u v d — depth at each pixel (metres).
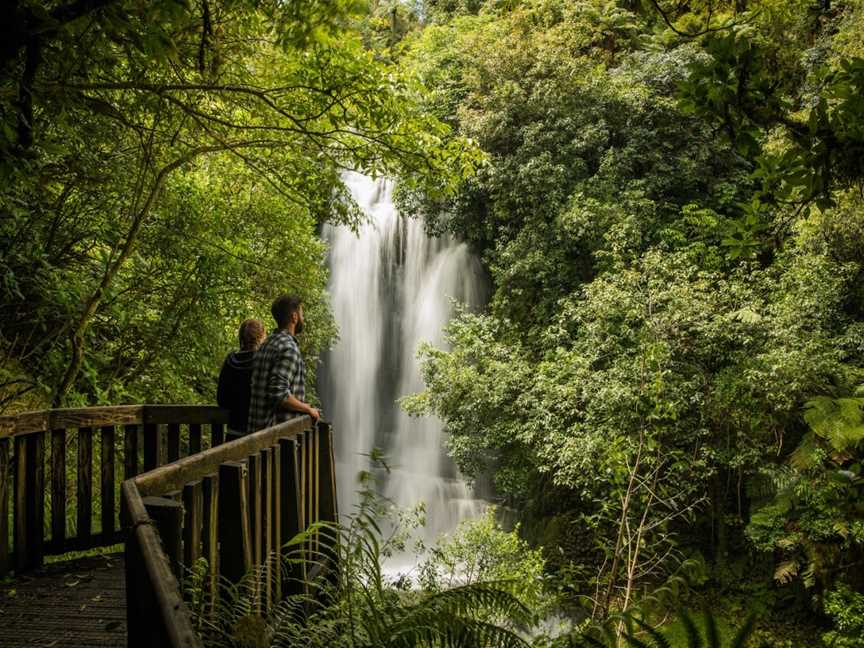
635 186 17.77
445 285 20.75
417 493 18.70
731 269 16.33
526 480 15.79
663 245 15.62
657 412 9.88
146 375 8.95
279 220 10.23
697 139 18.33
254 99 6.53
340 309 21.56
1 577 4.10
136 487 2.08
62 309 6.96
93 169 6.16
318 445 4.76
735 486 14.48
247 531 2.83
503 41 19.34
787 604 13.09
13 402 6.85
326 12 3.17
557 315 16.19
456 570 8.80
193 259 8.87
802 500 12.45
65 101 4.04
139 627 1.71
